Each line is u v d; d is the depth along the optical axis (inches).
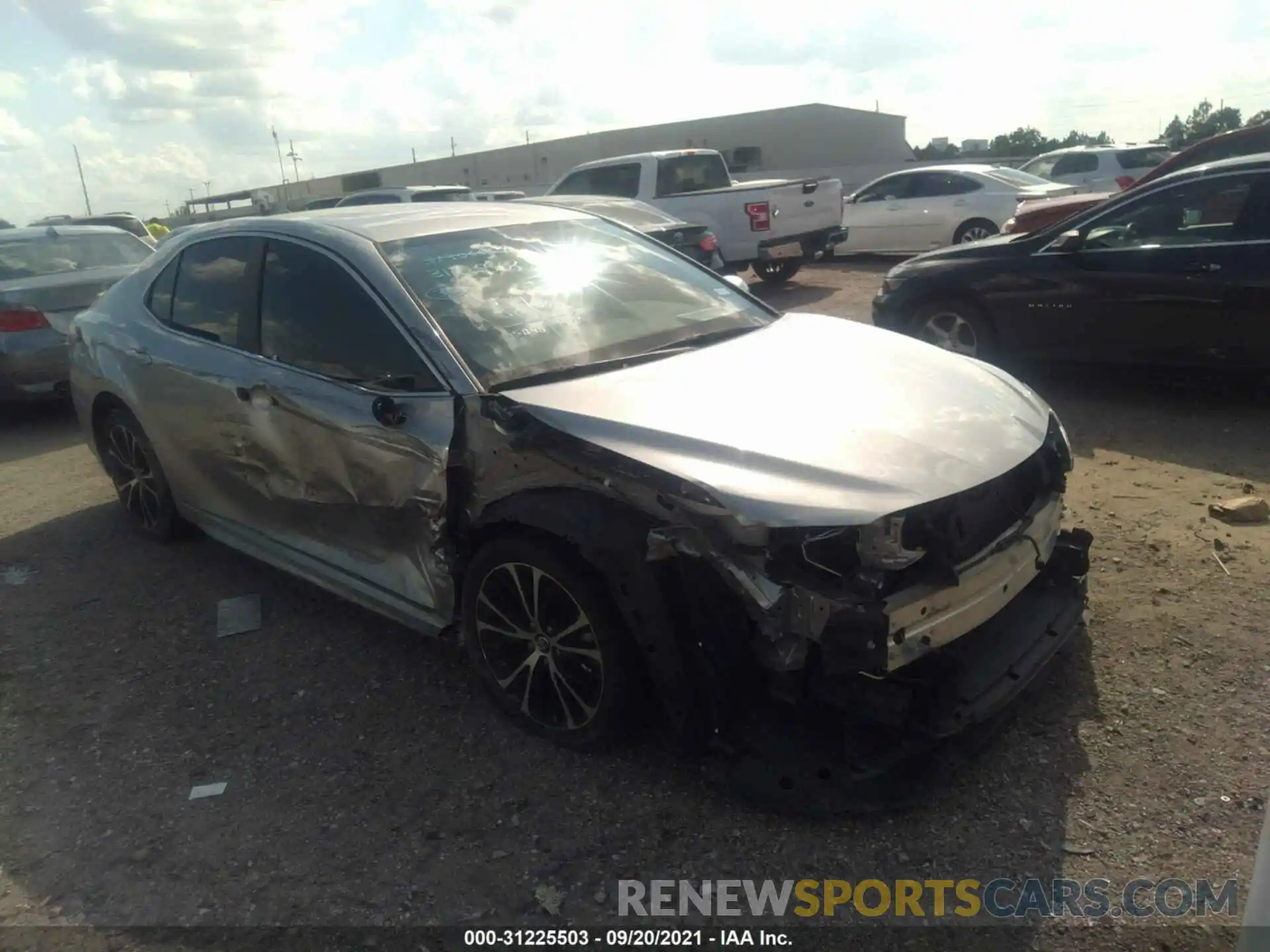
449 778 124.3
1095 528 182.7
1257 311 236.5
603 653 117.1
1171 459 218.8
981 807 112.7
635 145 1708.9
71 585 190.4
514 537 122.9
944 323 294.7
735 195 502.0
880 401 127.0
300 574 160.4
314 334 148.5
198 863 112.6
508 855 110.7
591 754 126.0
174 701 147.0
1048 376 295.1
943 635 108.7
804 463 109.6
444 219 163.0
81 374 203.2
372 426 134.6
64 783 129.2
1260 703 126.6
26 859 115.5
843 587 102.1
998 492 119.2
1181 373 280.4
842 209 557.3
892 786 110.3
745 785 112.0
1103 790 113.7
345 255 147.3
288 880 109.1
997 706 113.2
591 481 115.2
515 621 128.3
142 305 188.7
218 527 180.5
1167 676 133.7
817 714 115.7
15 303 307.1
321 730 136.8
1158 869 102.3
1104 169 687.7
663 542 107.7
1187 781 113.8
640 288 162.7
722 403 123.7
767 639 105.0
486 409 124.0
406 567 138.9
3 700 150.4
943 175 596.1
